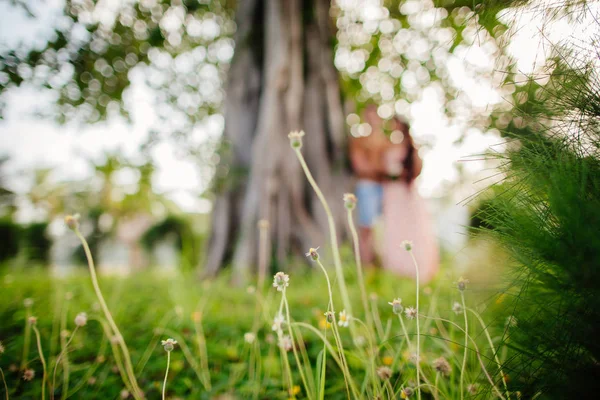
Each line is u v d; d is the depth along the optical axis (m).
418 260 4.59
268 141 4.70
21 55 2.58
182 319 2.34
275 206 4.56
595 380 0.85
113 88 3.85
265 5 5.43
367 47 6.79
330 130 5.08
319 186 4.84
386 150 5.10
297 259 4.46
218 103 5.99
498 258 1.15
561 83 1.03
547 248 0.82
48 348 1.86
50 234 8.20
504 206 1.01
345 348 1.78
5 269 4.58
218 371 1.77
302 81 4.97
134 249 12.98
